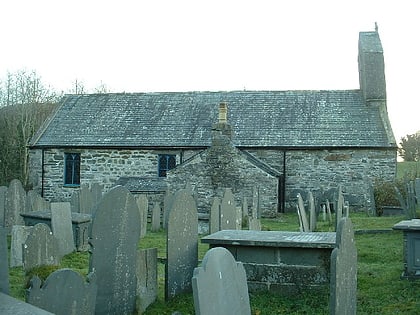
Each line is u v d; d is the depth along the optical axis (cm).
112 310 688
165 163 2484
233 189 2105
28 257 853
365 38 2741
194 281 424
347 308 600
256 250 828
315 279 802
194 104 2722
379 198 2062
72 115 2756
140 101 2803
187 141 2456
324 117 2506
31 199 1582
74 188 2547
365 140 2333
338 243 575
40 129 2677
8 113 4334
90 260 668
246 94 2753
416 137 5512
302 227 1383
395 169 2295
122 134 2566
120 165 2509
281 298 788
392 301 750
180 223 806
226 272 471
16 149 4050
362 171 2316
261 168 2106
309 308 735
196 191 2105
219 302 455
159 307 754
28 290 550
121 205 705
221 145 2117
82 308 607
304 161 2366
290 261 814
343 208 1519
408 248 866
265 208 2105
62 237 1180
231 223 1295
